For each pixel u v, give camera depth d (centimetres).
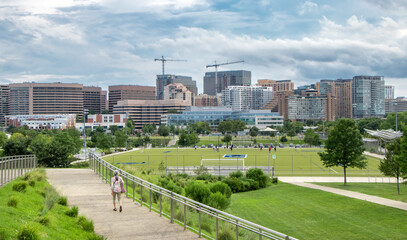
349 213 4353
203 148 16050
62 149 7262
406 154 5034
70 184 3394
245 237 1870
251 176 6612
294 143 19500
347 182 6994
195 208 2108
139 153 13250
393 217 4091
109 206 2600
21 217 1891
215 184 4606
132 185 2906
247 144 18325
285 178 7569
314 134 16562
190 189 4003
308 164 9831
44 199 2486
